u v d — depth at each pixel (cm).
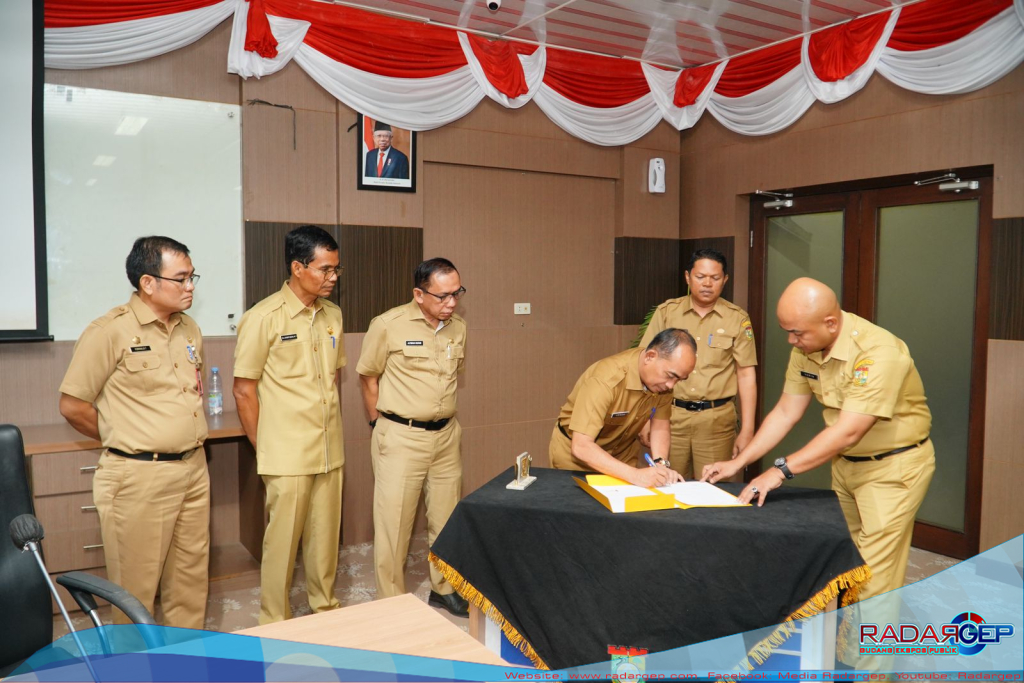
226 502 404
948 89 377
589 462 259
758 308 501
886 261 429
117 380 271
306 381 299
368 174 416
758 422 504
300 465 298
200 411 289
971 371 392
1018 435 363
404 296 430
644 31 433
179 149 378
